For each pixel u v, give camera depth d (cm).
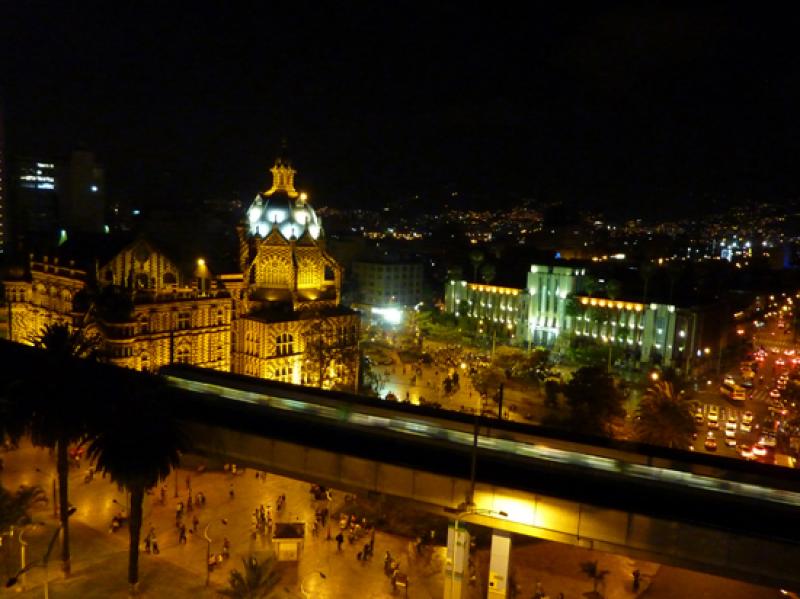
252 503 8569
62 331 6731
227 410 6638
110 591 6456
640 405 9831
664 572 7212
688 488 4938
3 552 7025
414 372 16525
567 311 19525
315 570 6988
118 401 6194
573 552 7600
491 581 5456
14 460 9400
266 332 13612
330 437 6041
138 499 6334
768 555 4591
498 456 5491
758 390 15962
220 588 6531
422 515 8200
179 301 12719
